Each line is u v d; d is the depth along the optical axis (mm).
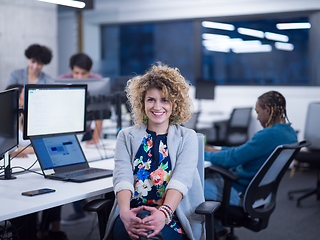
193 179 1722
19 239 2287
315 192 3955
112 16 7031
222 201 2256
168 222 1525
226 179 2232
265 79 6156
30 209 1465
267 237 2973
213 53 6500
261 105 2379
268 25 6047
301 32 5805
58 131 2146
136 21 6914
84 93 2238
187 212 1686
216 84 6000
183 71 7035
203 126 5059
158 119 1687
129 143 1743
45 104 2059
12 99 1956
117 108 2953
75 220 3256
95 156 2541
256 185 2137
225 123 5613
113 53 7316
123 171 1667
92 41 7250
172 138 1723
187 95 1751
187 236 1663
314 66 5691
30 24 5875
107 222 1707
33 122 2025
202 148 1837
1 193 1688
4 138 1840
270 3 5867
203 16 6379
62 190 1740
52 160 2057
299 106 5680
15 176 2033
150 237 1429
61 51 7004
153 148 1709
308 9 5645
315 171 5297
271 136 2277
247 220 2289
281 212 3596
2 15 5523
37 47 3916
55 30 6258
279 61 6023
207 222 1612
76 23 7090
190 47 6938
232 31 6309
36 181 1920
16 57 5715
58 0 3150
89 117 2846
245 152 2316
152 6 6680
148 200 1659
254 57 6203
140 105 1749
